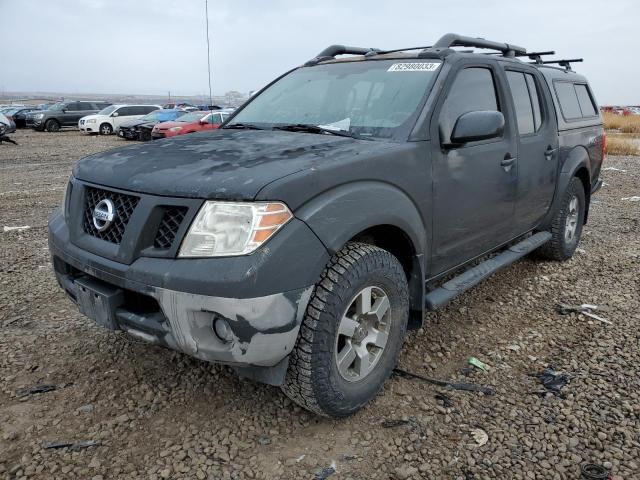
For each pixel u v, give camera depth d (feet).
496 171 11.83
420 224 9.62
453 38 12.25
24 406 9.05
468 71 11.50
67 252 8.79
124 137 74.33
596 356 10.94
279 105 12.16
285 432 8.48
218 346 7.34
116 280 7.84
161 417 8.80
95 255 8.25
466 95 11.27
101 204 8.40
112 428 8.50
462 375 10.24
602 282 15.46
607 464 7.75
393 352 9.33
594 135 17.89
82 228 8.82
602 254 18.37
